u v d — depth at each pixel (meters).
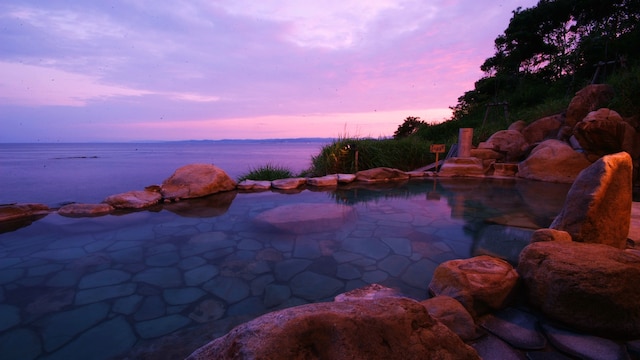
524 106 17.38
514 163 9.08
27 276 2.65
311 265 2.89
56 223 4.19
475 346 1.64
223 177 6.56
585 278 1.73
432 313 1.73
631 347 1.60
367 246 3.36
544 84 19.52
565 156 7.68
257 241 3.53
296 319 1.01
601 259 1.85
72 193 13.66
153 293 2.38
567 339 1.68
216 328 1.94
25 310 2.14
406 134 22.59
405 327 1.09
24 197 12.47
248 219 4.42
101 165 36.97
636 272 1.72
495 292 1.94
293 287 2.47
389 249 3.27
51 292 2.39
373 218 4.46
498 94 21.36
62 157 65.69
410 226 4.07
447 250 3.24
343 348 0.99
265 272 2.75
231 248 3.32
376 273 2.71
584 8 20.08
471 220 4.34
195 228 4.00
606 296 1.68
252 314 2.11
